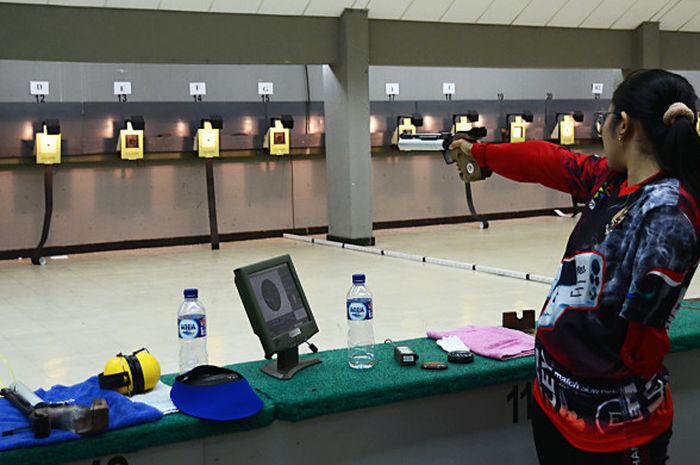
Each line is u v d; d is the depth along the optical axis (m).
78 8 7.89
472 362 2.20
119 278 7.23
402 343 2.44
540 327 1.74
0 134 8.45
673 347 2.31
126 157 8.84
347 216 9.05
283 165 10.09
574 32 10.08
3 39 7.67
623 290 1.59
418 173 10.82
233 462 1.91
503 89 11.20
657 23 10.34
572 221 10.93
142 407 1.84
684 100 1.60
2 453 1.66
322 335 4.80
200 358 2.56
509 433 2.23
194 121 9.37
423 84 10.70
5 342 4.87
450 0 8.99
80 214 9.10
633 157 1.64
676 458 2.43
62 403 1.82
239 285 2.10
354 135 8.90
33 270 7.89
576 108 11.30
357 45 8.81
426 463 2.13
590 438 1.65
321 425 1.99
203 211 9.70
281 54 8.70
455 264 7.41
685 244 1.52
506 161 2.03
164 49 8.24
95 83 9.00
